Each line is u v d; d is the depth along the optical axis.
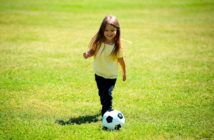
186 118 7.34
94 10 28.08
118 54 7.18
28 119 7.14
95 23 22.23
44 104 8.11
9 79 10.09
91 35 18.22
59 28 20.00
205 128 6.77
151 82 10.17
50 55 13.43
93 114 7.57
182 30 20.16
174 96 8.89
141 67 11.94
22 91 9.05
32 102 8.23
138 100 8.55
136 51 14.55
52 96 8.70
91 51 7.25
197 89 9.51
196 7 30.97
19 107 7.86
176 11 28.69
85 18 24.12
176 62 12.71
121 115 6.69
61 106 8.02
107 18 7.03
